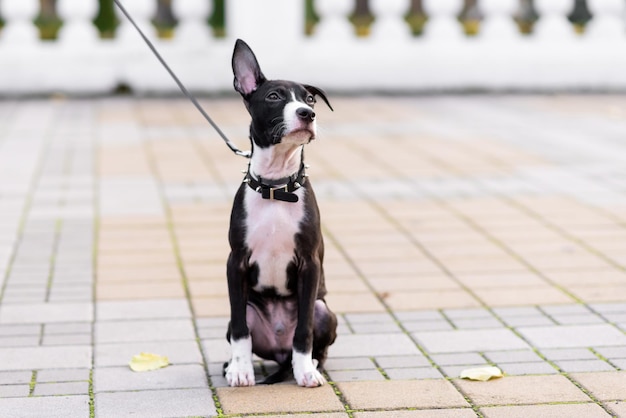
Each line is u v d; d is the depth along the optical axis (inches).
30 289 268.4
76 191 385.7
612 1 685.9
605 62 688.4
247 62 199.6
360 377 207.5
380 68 669.9
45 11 1108.5
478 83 682.8
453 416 186.1
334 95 662.5
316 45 662.5
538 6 690.8
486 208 362.0
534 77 687.1
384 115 581.9
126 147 476.1
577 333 233.9
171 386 202.5
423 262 295.7
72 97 644.1
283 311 206.4
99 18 738.8
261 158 196.2
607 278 278.5
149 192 384.5
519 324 241.0
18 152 463.2
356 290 269.6
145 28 647.1
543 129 531.8
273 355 211.3
